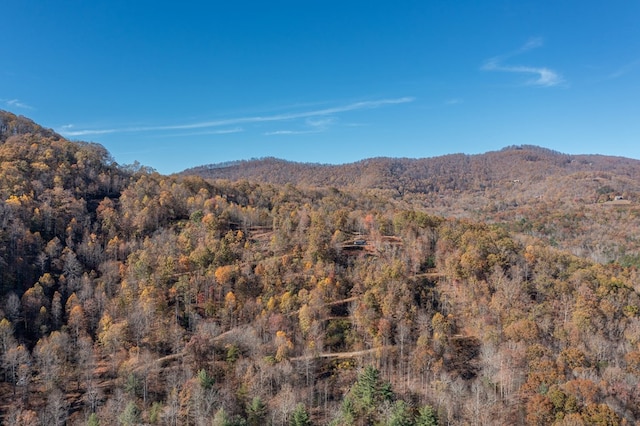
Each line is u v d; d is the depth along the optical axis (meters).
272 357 92.06
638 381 80.75
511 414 77.38
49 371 88.88
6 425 79.50
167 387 88.38
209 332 102.00
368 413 77.88
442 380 84.81
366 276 119.50
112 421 79.50
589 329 96.50
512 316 102.19
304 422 74.00
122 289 115.00
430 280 120.19
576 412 70.06
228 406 80.81
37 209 131.38
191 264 125.06
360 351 99.44
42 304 107.69
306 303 108.56
